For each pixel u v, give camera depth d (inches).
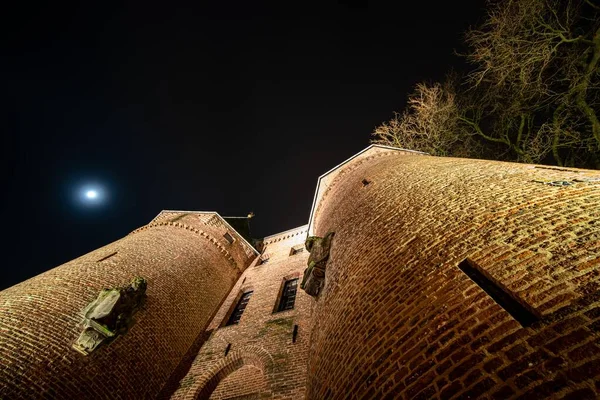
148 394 316.8
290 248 705.6
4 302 317.7
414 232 189.8
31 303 311.9
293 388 274.5
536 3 373.4
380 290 171.2
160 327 376.8
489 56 412.8
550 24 383.6
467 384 100.2
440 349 116.8
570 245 119.4
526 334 100.6
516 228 142.5
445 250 157.6
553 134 413.7
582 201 138.8
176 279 457.1
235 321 467.5
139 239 510.9
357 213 287.4
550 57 384.5
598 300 95.8
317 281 296.4
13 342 263.4
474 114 533.3
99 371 287.1
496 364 99.0
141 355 333.1
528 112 441.7
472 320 117.0
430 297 139.6
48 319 296.4
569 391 81.7
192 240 573.6
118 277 390.3
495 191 180.9
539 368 90.4
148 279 417.1
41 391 242.5
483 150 543.5
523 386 89.4
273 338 361.7
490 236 147.1
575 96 390.0
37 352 263.9
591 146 383.2
